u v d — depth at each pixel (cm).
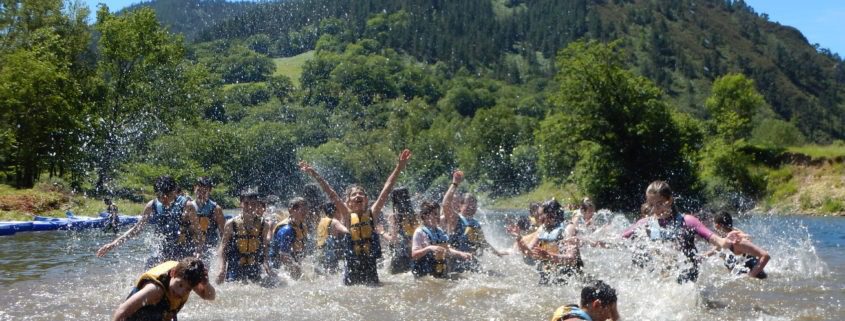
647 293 768
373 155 7675
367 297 825
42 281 965
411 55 18275
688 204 5094
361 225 920
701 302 770
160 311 543
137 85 4731
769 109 16312
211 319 708
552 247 874
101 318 712
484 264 1074
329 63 13750
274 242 959
